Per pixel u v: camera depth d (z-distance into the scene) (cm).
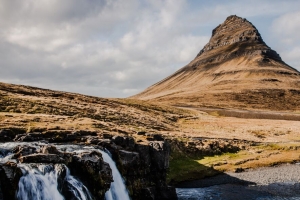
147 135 5259
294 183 5272
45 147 3145
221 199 4491
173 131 8612
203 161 6303
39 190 2566
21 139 3972
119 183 3672
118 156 3850
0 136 3975
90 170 3120
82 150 3528
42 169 2708
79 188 2928
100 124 5947
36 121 5297
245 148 7600
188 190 4900
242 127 11125
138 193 3981
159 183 4353
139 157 4166
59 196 2714
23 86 11212
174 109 15750
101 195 3123
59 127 4822
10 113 5994
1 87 9625
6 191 2358
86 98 11962
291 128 11212
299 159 6862
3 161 2886
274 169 6131
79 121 5962
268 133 10050
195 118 13012
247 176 5638
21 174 2514
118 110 10375
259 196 4634
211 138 8062
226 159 6550
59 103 8544
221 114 18925
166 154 4459
